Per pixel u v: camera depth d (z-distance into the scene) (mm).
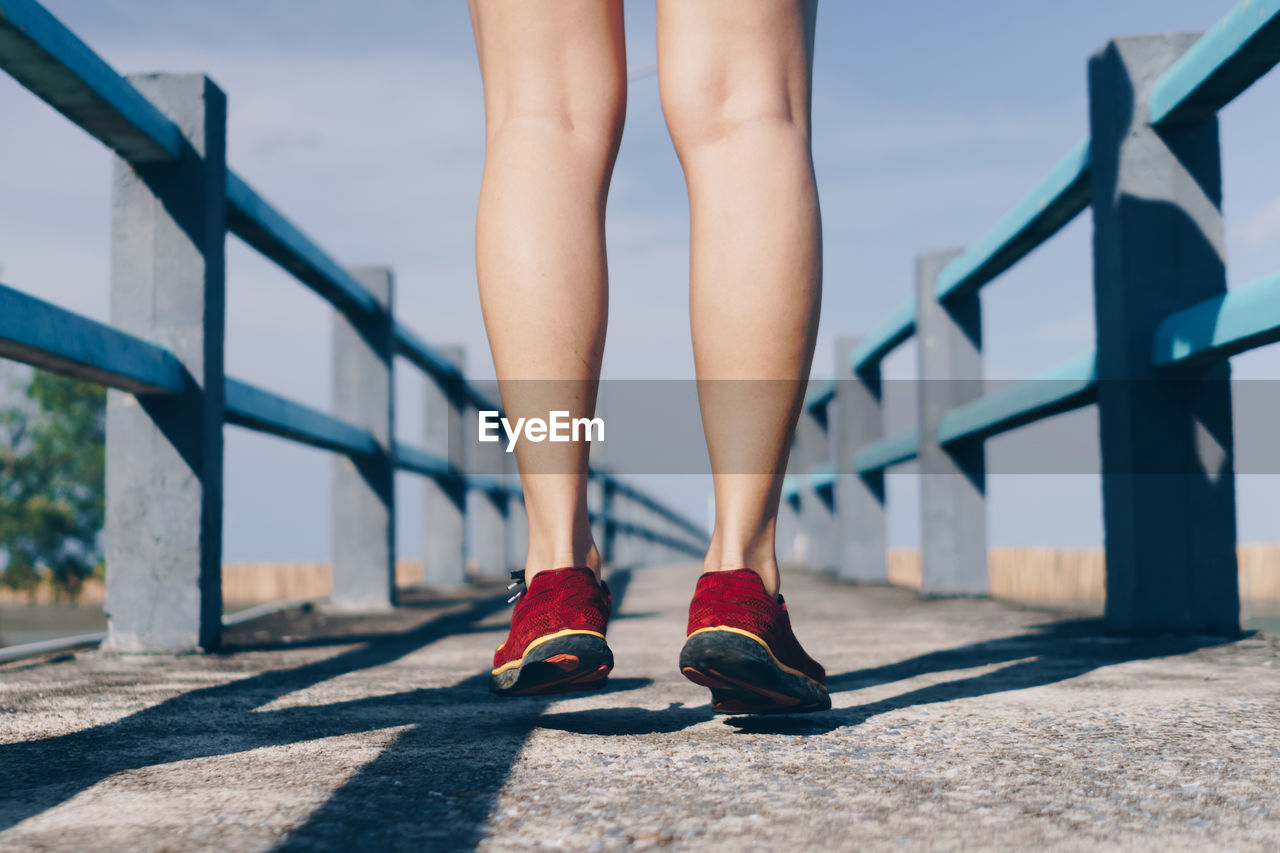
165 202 2418
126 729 1133
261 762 939
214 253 2465
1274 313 1754
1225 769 891
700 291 1057
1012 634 2342
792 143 1063
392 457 4078
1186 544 2311
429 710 1266
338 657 2066
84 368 1979
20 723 1180
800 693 1068
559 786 838
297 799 796
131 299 2408
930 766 909
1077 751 968
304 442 3373
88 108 2111
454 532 5902
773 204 1042
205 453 2359
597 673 1037
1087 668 1644
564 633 1018
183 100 2439
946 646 2053
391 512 4023
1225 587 2307
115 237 2420
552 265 1046
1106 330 2461
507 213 1058
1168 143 2379
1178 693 1347
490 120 1122
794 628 2559
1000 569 10688
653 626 2664
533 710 1255
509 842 680
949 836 690
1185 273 2357
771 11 1072
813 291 1058
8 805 784
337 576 3975
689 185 1085
